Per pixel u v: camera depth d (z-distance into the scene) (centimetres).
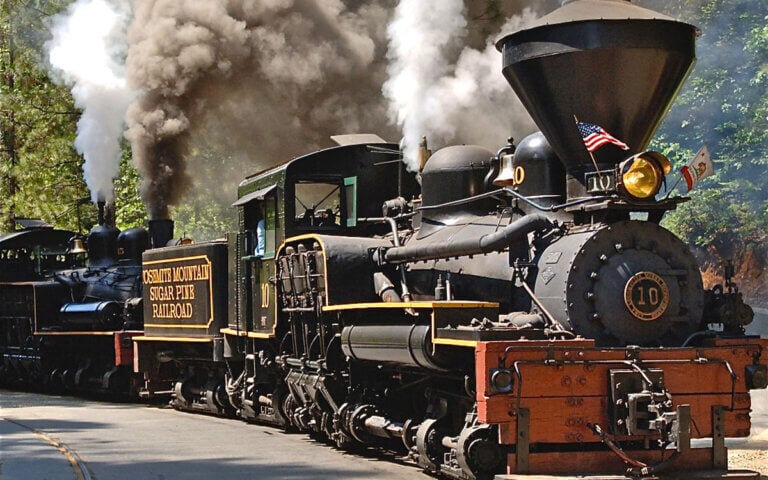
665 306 912
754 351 907
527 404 854
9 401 1986
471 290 1033
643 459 877
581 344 868
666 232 928
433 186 1121
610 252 910
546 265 934
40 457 1116
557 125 962
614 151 951
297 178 1328
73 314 2066
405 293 1096
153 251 1795
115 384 1964
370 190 1362
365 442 1162
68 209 3212
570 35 930
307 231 1332
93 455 1145
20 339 2317
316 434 1323
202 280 1602
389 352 1027
